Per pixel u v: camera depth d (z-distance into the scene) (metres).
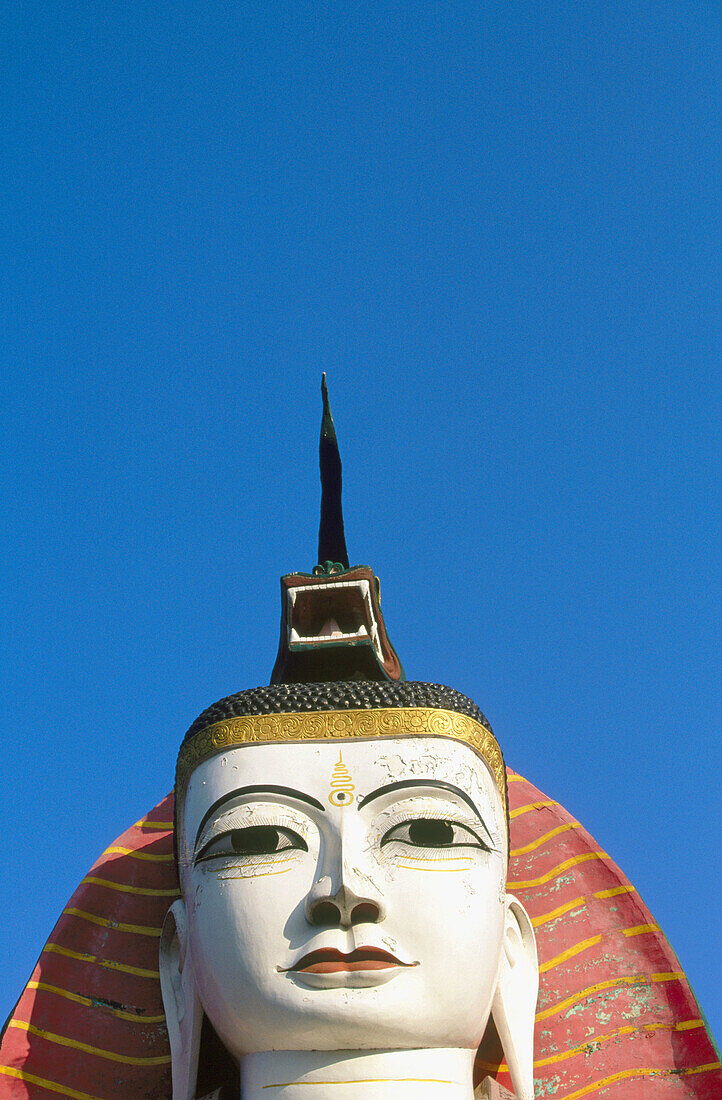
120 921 12.32
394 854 10.30
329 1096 9.66
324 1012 9.75
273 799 10.54
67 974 11.91
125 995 11.88
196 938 10.54
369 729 10.77
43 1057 11.41
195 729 11.27
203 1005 10.55
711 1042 11.27
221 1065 10.83
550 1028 11.63
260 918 10.10
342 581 12.02
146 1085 11.46
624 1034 11.49
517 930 11.41
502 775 11.57
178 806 11.39
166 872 12.66
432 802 10.55
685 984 11.67
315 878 10.19
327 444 13.45
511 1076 10.70
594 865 12.63
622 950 12.02
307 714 10.84
